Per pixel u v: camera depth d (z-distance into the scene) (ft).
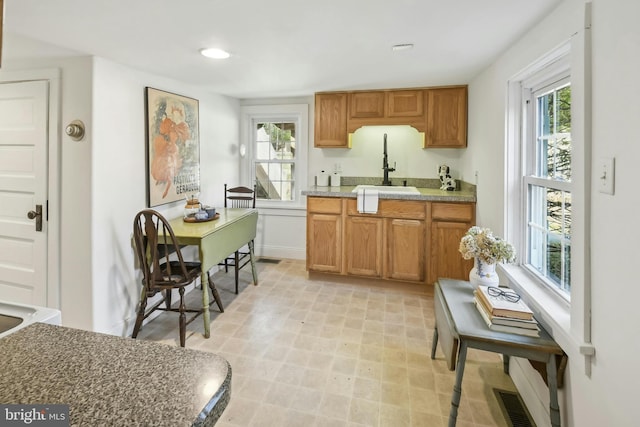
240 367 7.06
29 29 6.04
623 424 3.48
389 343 8.07
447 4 5.10
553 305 5.28
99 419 1.94
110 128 7.92
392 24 5.89
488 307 5.32
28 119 7.82
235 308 9.92
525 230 6.89
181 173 10.43
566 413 4.60
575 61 4.32
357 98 11.94
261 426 5.48
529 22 5.69
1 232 8.22
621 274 3.51
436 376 6.83
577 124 4.25
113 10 5.29
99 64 7.60
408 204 10.80
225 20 5.72
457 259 10.54
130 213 8.57
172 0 4.98
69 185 7.67
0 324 3.38
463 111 11.02
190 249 10.98
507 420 5.65
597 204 3.93
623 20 3.45
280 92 12.29
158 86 9.48
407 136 13.01
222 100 12.89
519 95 7.00
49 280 7.91
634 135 3.31
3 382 2.25
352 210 11.35
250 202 14.51
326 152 13.78
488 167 8.52
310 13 5.45
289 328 8.75
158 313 9.53
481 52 7.32
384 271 11.21
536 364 5.09
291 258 14.66
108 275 8.00
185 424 1.92
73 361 2.50
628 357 3.41
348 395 6.25
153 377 2.33
